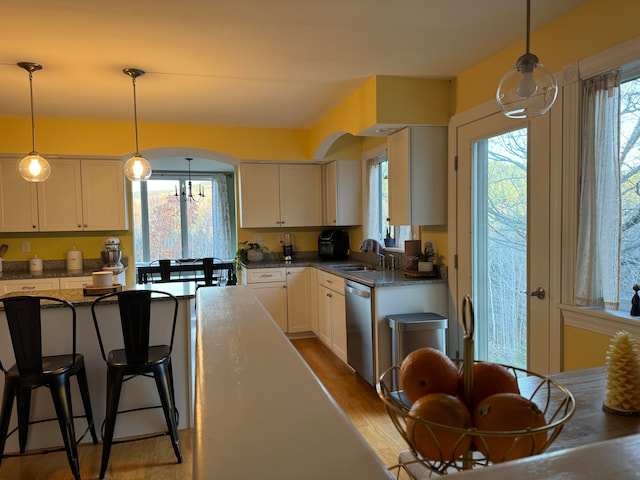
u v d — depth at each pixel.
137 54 2.71
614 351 1.01
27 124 4.20
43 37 2.44
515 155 2.69
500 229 2.83
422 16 2.27
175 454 2.46
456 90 3.24
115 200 4.61
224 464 0.47
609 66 2.03
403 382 0.68
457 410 0.59
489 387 0.64
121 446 2.61
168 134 4.60
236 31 2.41
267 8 2.15
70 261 4.60
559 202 2.33
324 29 2.41
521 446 0.57
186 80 3.22
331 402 0.64
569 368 2.30
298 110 4.14
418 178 3.32
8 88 3.32
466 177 3.11
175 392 2.81
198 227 7.75
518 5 2.17
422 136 3.32
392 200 3.56
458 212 3.21
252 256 5.22
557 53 2.34
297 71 3.08
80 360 2.38
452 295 3.29
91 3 2.06
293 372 0.78
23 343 2.11
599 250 2.11
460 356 3.18
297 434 0.54
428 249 3.62
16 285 4.16
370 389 3.43
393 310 3.26
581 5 2.18
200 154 4.99
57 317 2.58
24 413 2.43
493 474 0.41
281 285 4.84
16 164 4.33
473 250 3.06
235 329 1.14
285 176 5.16
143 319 2.28
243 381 0.74
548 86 1.46
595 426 0.92
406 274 3.61
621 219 2.03
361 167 5.05
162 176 7.58
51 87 3.31
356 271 4.06
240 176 5.02
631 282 2.04
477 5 2.16
